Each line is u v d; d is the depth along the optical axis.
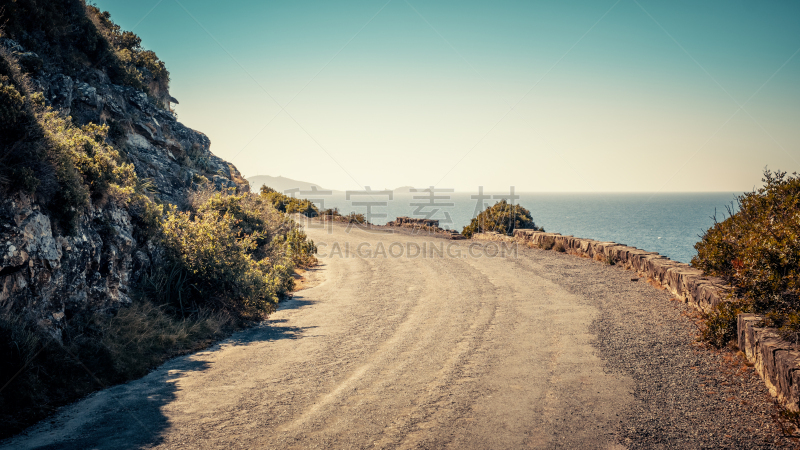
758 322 6.07
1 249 5.58
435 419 4.96
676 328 8.02
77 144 8.13
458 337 8.30
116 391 5.85
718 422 4.64
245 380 6.31
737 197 9.42
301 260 18.14
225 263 9.75
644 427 4.62
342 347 7.93
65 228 6.86
